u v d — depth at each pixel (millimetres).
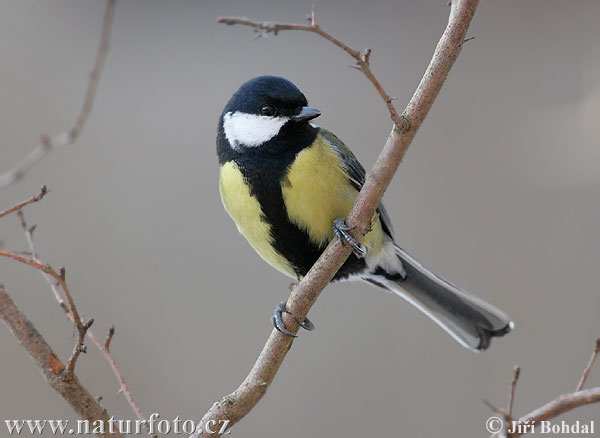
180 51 13359
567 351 10281
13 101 12383
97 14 13430
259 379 6234
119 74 12961
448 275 11070
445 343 10547
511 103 12625
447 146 12258
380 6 13680
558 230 11203
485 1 13836
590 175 11453
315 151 7402
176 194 11602
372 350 10617
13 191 11406
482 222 11414
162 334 10547
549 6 13531
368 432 10000
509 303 10750
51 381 5602
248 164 7465
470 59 13414
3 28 13188
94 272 10891
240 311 10789
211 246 11234
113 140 12102
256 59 13266
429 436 9906
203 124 12367
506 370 10266
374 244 7879
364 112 12398
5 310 5590
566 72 12828
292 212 7422
